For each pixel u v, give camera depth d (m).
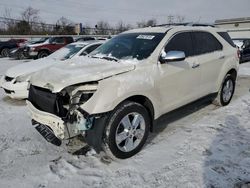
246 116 5.15
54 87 3.17
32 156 3.63
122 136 3.40
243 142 3.99
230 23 31.23
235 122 4.83
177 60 3.80
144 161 3.47
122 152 3.43
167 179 3.08
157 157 3.57
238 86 8.29
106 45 4.63
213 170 3.24
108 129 3.22
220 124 4.74
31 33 43.62
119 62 3.79
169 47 4.12
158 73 3.80
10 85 6.02
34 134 4.37
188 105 4.57
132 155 3.58
